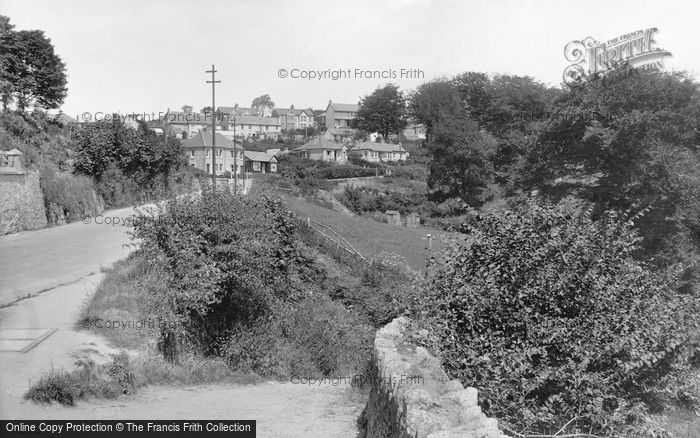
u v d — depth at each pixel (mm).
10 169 25359
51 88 41062
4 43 37406
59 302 13969
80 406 9805
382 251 23875
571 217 10414
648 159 25125
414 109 71188
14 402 9344
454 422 5562
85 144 37062
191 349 13648
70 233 25578
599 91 28516
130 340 12523
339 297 19250
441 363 8273
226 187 15898
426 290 9727
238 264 14617
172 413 10117
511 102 64500
